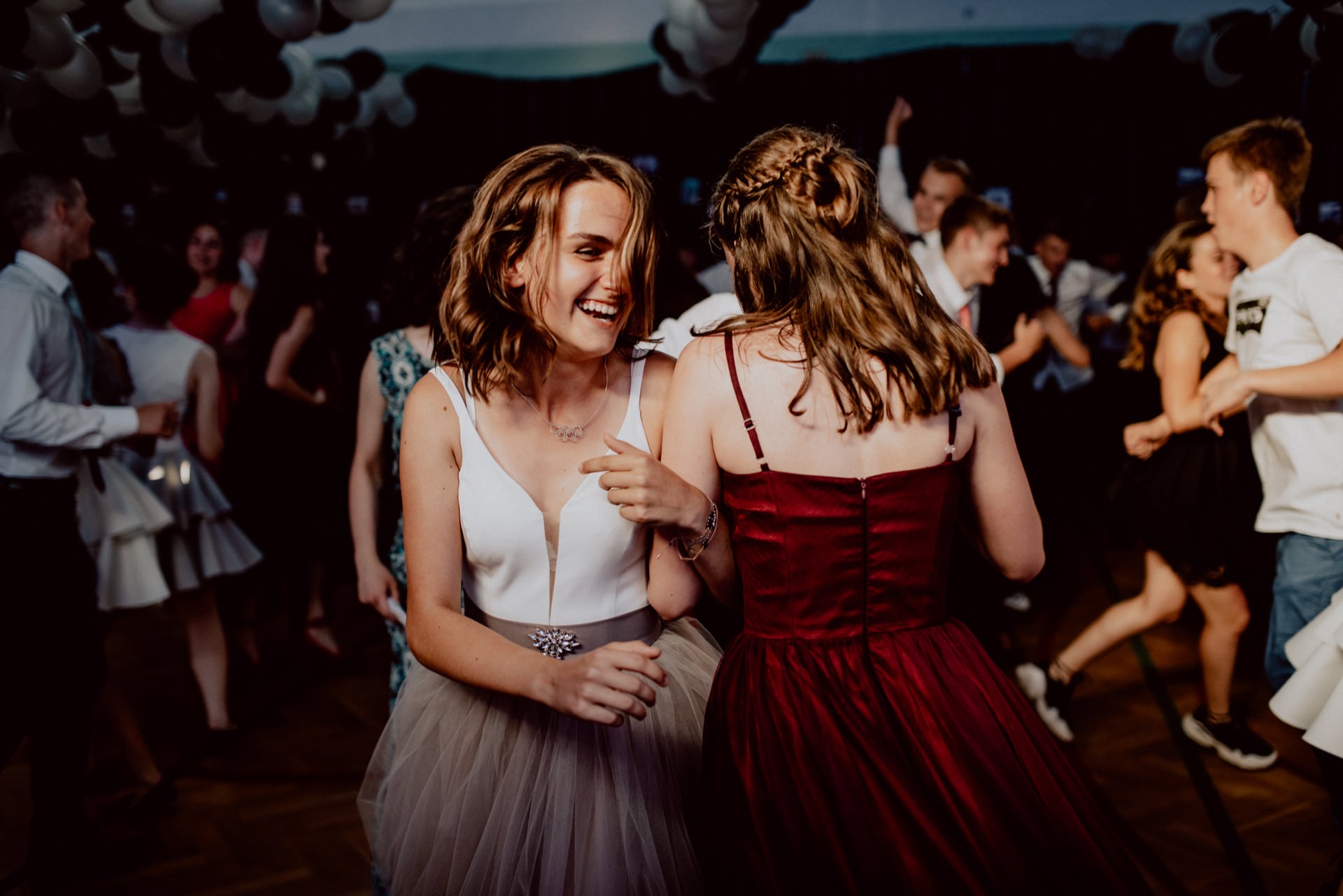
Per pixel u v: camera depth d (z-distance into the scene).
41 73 3.32
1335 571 2.08
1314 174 4.96
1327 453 2.09
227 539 3.06
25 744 2.99
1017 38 7.49
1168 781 2.57
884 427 1.29
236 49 3.15
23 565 2.10
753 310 1.38
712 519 1.31
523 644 1.41
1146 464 2.66
